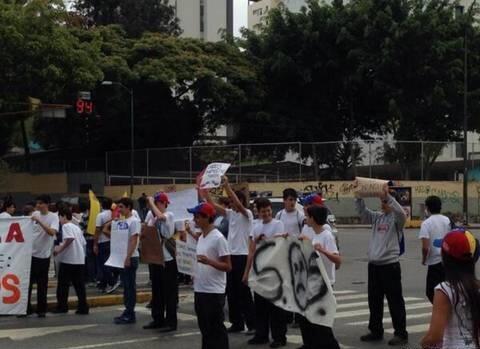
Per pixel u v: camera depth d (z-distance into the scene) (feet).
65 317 37.58
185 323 35.42
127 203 35.55
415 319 36.32
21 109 115.34
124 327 34.35
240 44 161.58
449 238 13.39
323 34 150.41
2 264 35.32
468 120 145.07
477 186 136.98
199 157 137.28
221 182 32.07
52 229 37.37
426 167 134.00
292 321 34.14
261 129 154.81
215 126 162.40
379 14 143.23
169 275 33.27
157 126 159.12
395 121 151.64
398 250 29.94
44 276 37.63
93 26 170.81
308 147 132.98
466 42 131.34
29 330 33.71
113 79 138.72
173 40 151.23
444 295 13.24
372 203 112.98
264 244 25.76
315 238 27.99
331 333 25.54
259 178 134.21
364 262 67.87
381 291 30.30
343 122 161.68
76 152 169.68
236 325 32.91
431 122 147.13
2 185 145.07
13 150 226.17
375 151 132.67
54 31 115.14
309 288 24.97
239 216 32.32
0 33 108.68
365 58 144.46
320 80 155.02
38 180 154.71
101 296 42.83
